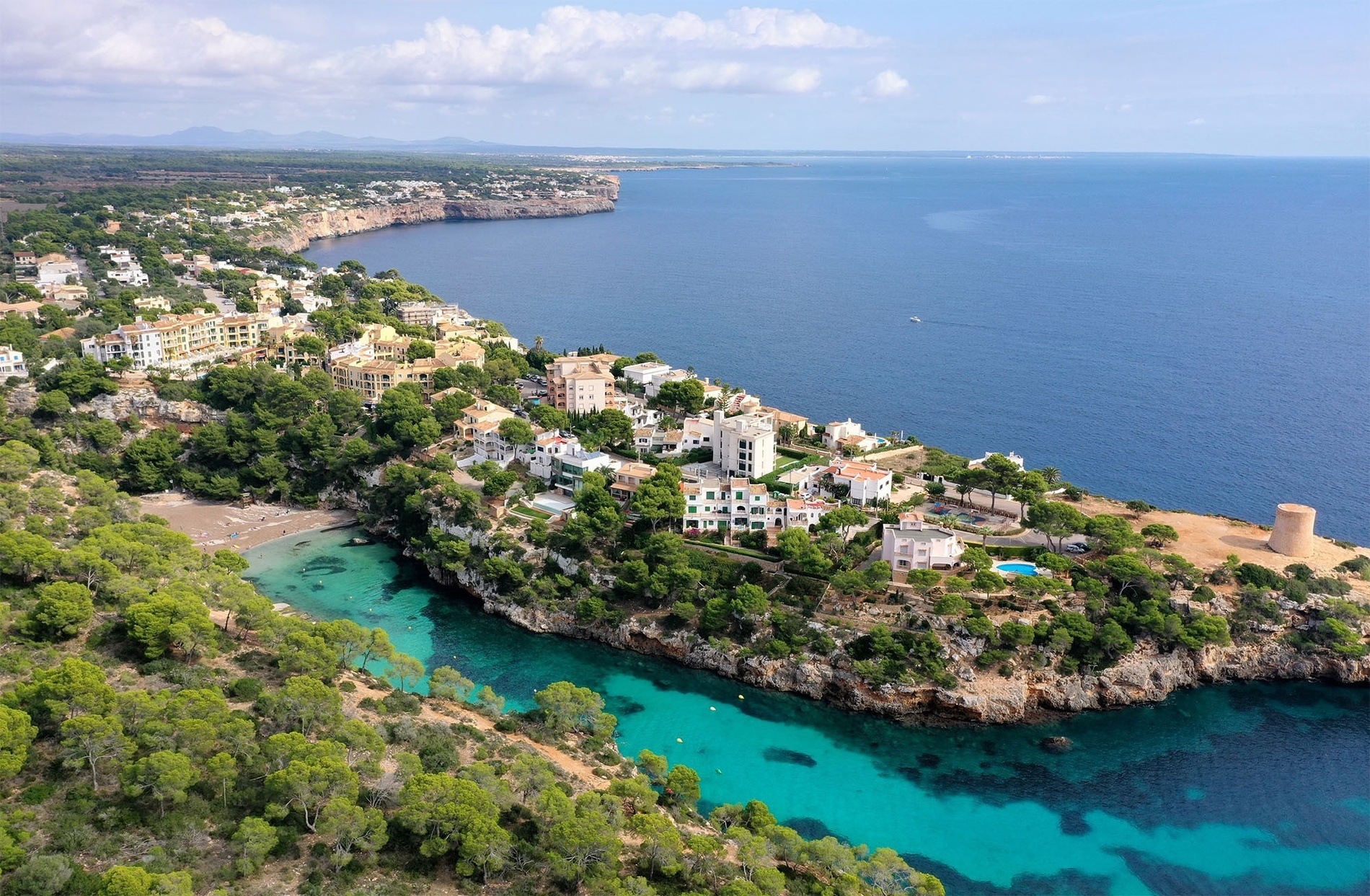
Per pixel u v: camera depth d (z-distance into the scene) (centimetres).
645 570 18662
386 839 11231
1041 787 14562
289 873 10750
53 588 14800
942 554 18250
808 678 16862
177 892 9512
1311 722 16162
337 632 15750
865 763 15125
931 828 13638
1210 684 17175
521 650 18375
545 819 12038
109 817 11038
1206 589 17825
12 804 11038
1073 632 16638
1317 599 17875
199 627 14625
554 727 15125
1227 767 15038
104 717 11906
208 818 11388
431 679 15675
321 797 11519
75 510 19450
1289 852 13225
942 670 16300
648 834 11431
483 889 11012
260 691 13862
